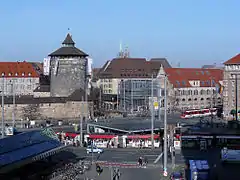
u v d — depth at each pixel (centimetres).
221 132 11344
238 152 8200
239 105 16575
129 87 19300
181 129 12044
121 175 7169
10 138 6725
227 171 7481
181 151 9669
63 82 18075
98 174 7212
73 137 10738
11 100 16312
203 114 17500
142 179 6869
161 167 7806
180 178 6619
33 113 16475
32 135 7319
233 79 16600
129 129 10762
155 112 18275
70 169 7288
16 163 5988
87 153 9312
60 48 18362
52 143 7494
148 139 10331
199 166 6625
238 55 16900
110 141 10362
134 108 19188
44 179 6581
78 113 17125
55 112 16850
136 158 8756
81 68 18188
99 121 14825
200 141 9794
